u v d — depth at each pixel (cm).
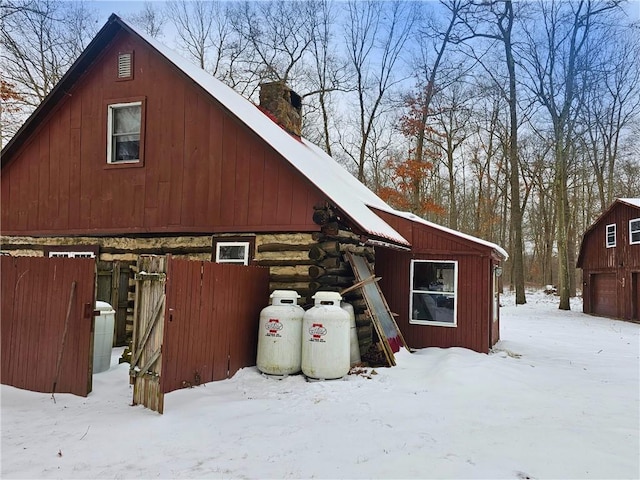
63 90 1133
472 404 667
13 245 1186
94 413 580
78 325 661
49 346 676
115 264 998
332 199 910
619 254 2141
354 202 1147
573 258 3409
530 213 4712
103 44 1118
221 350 752
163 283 618
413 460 462
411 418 595
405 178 2859
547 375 882
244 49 3186
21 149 1184
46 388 671
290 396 677
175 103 1065
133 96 1097
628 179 3906
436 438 526
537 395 727
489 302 1127
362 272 1010
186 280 658
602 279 2309
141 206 1068
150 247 1080
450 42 2908
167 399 617
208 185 1020
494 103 3406
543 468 452
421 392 725
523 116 3262
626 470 451
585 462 468
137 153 1105
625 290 2075
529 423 588
